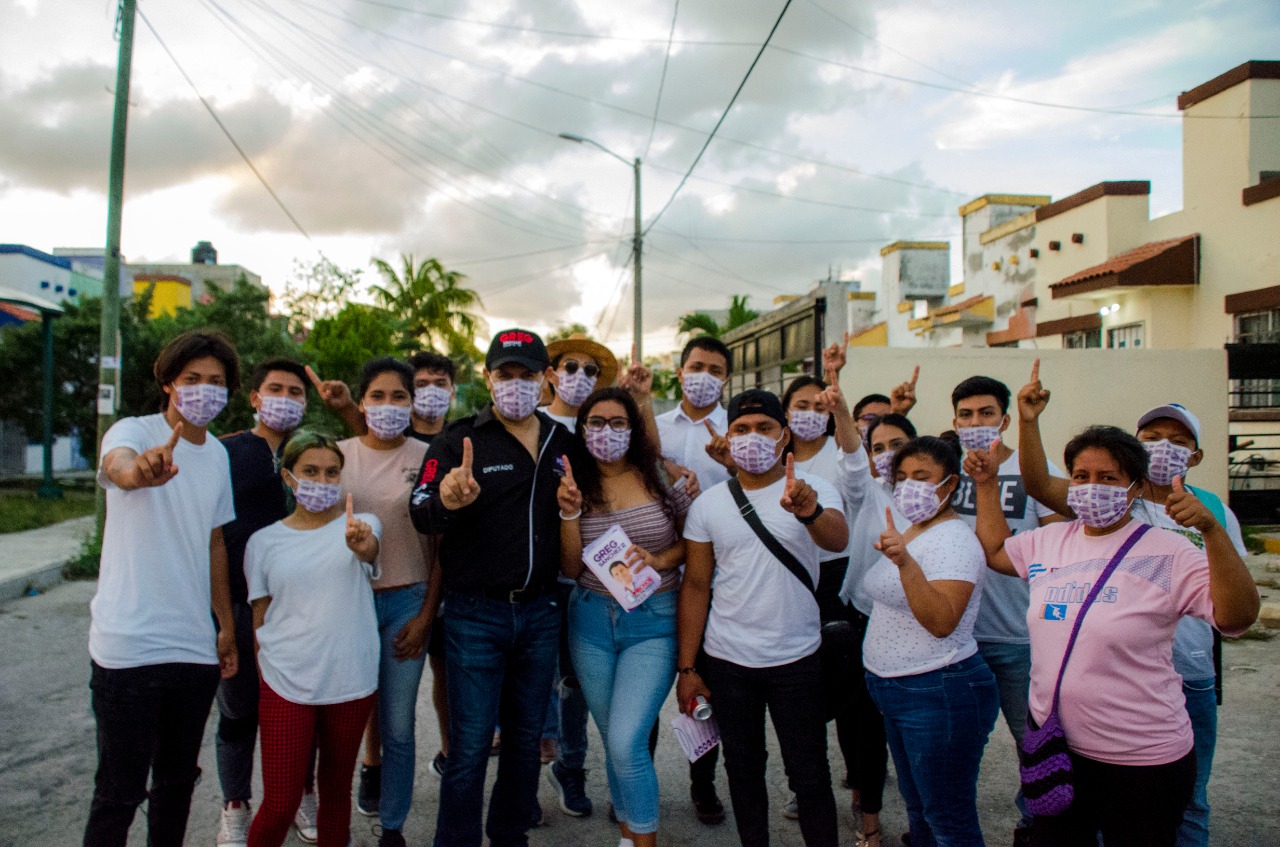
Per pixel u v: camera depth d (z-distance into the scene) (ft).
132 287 97.66
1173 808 8.11
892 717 9.76
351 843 11.79
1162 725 8.04
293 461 10.37
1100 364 32.58
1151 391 32.76
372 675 10.44
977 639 11.37
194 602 9.50
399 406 12.00
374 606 10.84
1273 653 20.38
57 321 50.16
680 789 13.89
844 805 13.29
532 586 10.64
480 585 10.44
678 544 11.48
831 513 10.16
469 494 9.64
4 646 20.74
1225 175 42.73
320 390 12.80
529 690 10.82
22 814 12.36
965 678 9.39
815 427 13.24
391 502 11.78
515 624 10.53
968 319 59.62
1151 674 8.09
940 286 78.38
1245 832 11.86
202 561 9.70
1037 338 54.75
